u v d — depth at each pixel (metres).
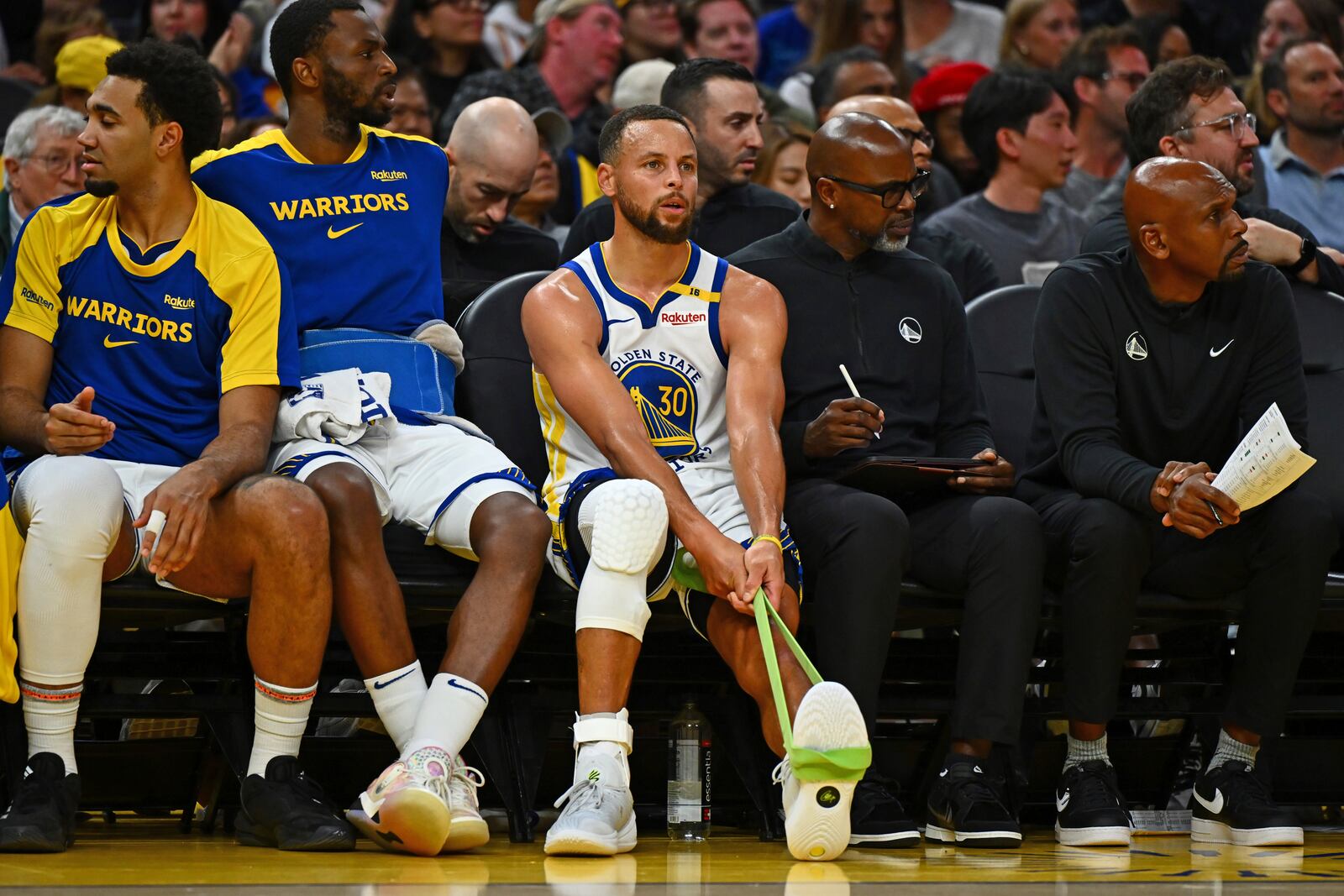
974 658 10.73
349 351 11.36
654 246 11.09
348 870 8.52
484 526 10.36
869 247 12.22
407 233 11.84
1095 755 11.09
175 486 9.66
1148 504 10.88
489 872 8.48
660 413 11.05
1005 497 11.05
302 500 9.80
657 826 11.47
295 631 9.77
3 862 8.78
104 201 10.91
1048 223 17.80
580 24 21.36
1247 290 12.02
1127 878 8.50
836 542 10.53
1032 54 24.19
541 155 17.23
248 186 11.55
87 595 9.68
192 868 8.52
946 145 20.72
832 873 8.66
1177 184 11.52
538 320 10.91
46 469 9.72
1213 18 25.31
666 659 11.04
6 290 10.77
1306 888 8.02
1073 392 11.68
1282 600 11.13
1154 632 13.01
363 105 11.62
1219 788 11.24
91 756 10.87
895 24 23.16
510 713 10.70
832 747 9.07
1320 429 12.93
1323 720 12.74
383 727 12.12
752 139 14.98
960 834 10.36
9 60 23.44
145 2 23.55
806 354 12.03
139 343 10.82
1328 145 18.77
